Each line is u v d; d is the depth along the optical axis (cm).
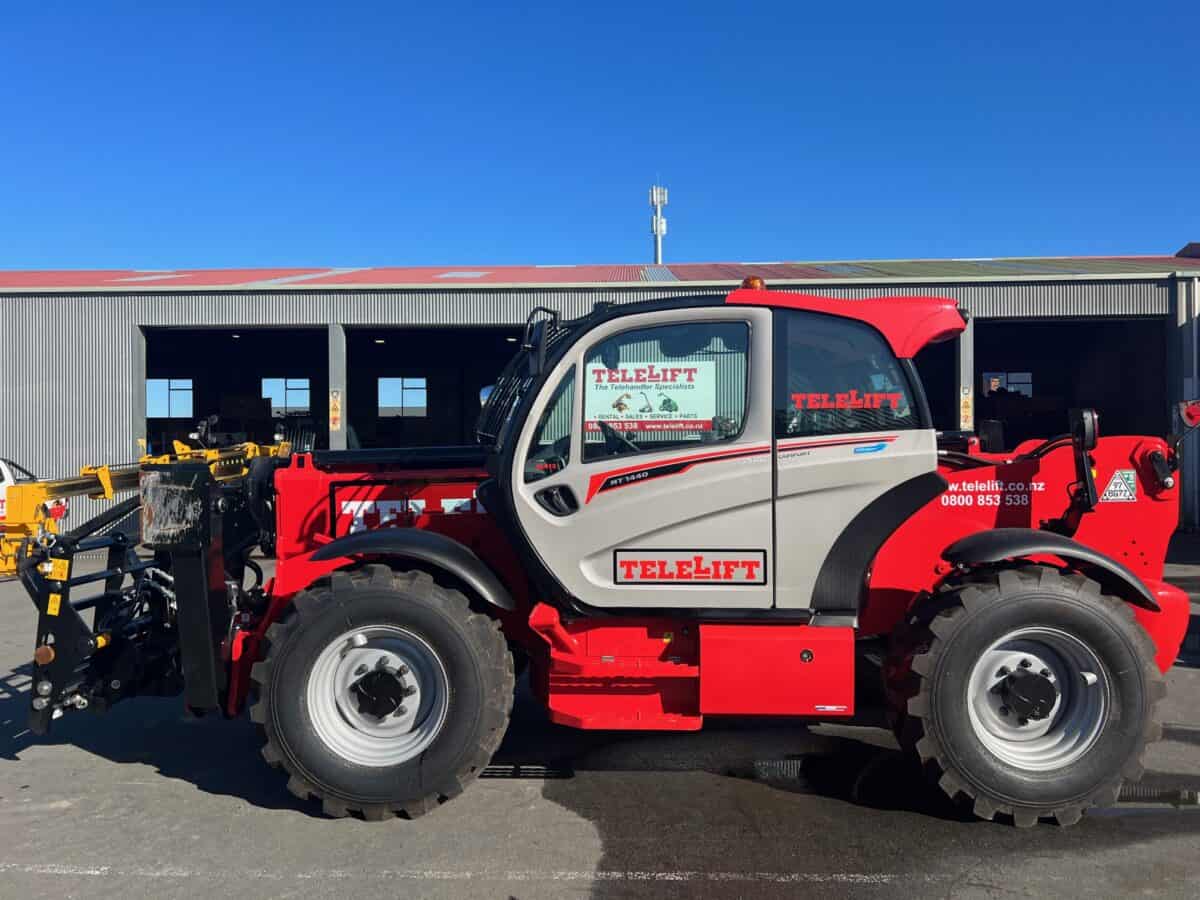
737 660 362
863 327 369
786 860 326
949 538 402
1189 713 507
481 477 429
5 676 602
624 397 371
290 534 430
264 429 2567
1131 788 396
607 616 371
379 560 385
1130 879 311
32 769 426
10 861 328
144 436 1553
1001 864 322
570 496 370
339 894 302
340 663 371
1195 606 852
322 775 357
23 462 1545
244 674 397
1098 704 353
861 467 364
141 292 1537
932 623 354
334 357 1545
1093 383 2144
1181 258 2019
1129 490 396
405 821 361
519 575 417
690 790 395
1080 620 347
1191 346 1423
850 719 494
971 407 1473
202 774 418
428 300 1538
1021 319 1479
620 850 335
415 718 370
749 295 372
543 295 1520
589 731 477
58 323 1541
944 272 1630
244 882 311
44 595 401
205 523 383
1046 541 360
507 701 366
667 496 364
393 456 451
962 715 350
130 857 331
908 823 359
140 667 424
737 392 369
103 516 425
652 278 1658
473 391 2722
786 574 364
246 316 1543
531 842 342
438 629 358
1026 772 350
